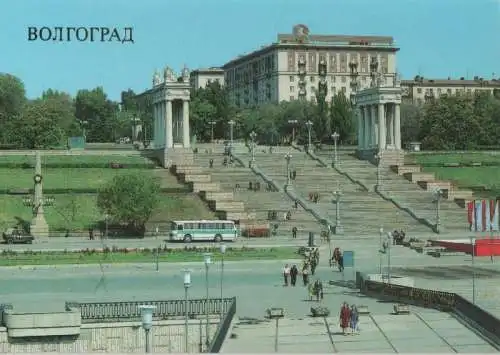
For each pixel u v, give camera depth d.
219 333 47.09
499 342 49.34
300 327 55.44
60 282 76.69
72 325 51.91
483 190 151.88
